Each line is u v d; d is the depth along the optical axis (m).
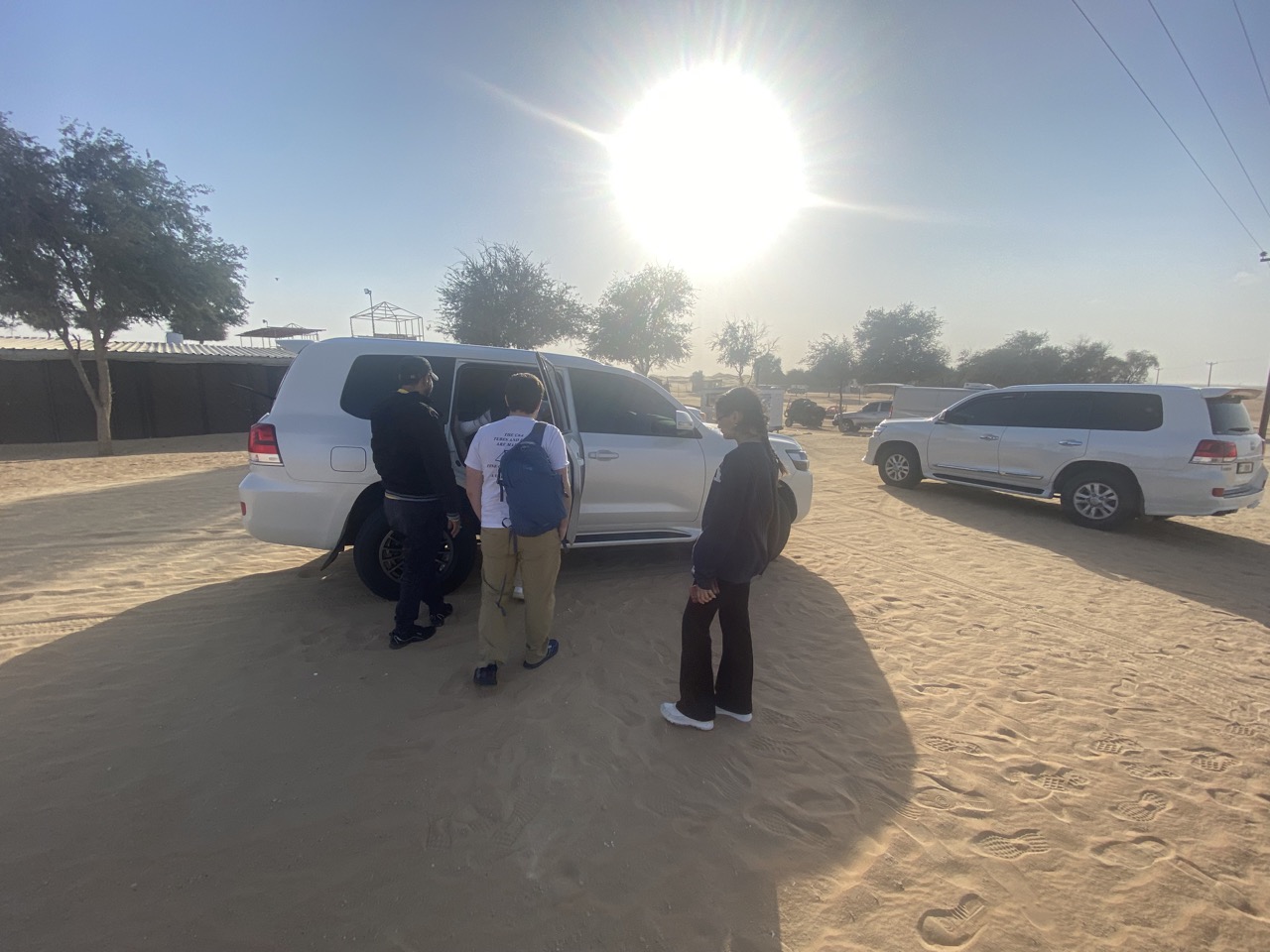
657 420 5.30
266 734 2.85
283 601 4.43
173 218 15.95
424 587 3.80
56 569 5.06
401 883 2.05
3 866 2.05
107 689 3.20
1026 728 3.11
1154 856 2.27
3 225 13.60
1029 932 1.93
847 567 5.78
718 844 2.27
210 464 12.77
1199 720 3.23
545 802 2.46
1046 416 8.31
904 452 10.28
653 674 3.54
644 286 33.09
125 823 2.27
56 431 18.75
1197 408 7.03
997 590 5.22
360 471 4.20
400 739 2.85
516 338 24.92
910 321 47.50
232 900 1.96
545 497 3.20
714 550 2.80
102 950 1.77
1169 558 6.31
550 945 1.84
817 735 3.00
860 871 2.16
